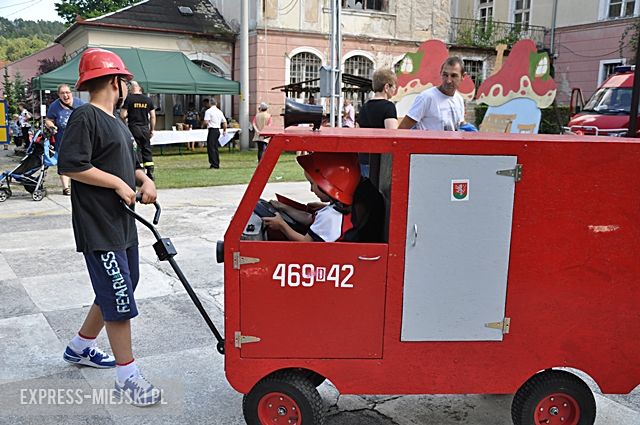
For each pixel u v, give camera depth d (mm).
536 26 23859
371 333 2523
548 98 10852
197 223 7312
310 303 2482
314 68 20344
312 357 2527
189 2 20594
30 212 8094
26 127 18531
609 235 2500
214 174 12258
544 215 2473
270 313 2480
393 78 5168
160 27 19000
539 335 2562
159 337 3932
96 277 2945
